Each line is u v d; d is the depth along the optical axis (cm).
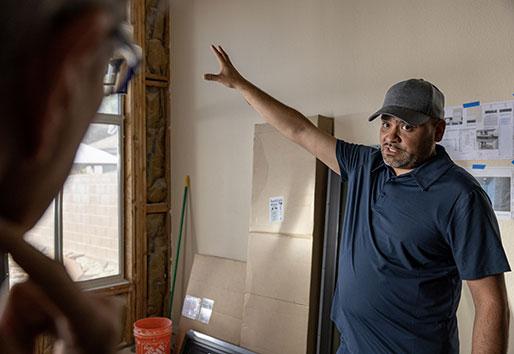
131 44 22
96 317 21
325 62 324
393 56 290
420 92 186
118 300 23
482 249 169
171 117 436
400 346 184
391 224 187
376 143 299
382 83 296
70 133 20
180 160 431
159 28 422
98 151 387
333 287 304
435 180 181
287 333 312
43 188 20
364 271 193
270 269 328
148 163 423
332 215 309
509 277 246
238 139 381
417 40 279
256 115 368
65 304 20
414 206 182
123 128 404
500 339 163
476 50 255
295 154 322
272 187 334
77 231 371
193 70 415
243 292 360
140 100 405
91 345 20
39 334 21
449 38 266
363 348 192
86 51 19
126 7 21
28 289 20
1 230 18
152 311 426
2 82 18
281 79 352
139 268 409
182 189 430
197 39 411
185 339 369
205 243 411
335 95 320
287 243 321
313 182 310
